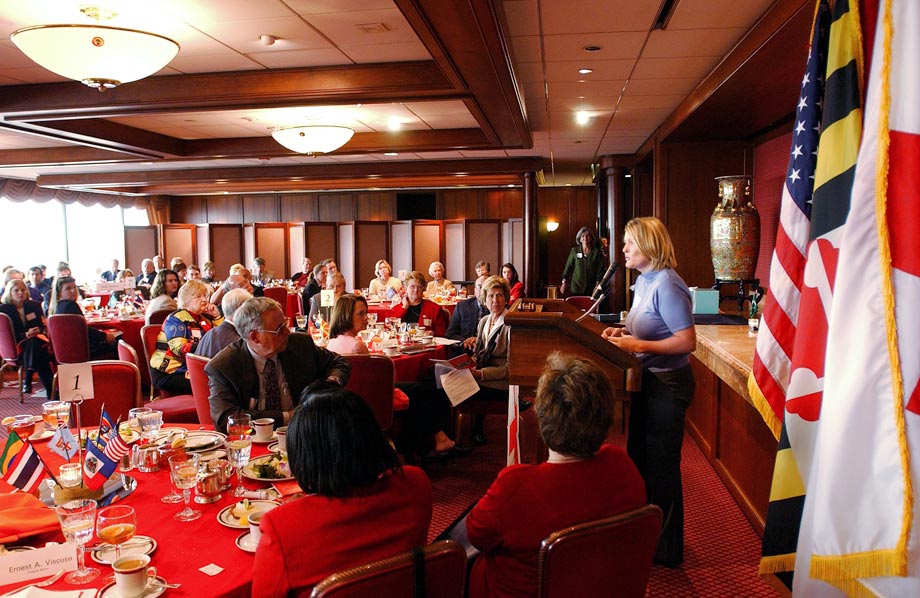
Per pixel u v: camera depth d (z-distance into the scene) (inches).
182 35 176.9
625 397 96.1
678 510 118.6
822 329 69.9
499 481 67.1
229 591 59.8
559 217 630.5
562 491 64.8
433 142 333.7
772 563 72.2
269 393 122.8
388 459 61.2
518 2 153.7
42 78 215.5
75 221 570.6
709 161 303.4
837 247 68.6
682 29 173.9
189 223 650.8
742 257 211.0
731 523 140.7
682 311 108.6
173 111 226.7
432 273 385.4
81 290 430.3
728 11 159.9
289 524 56.9
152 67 163.0
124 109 223.3
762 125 267.4
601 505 65.1
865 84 67.9
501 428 217.0
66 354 260.4
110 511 69.4
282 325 121.0
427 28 147.5
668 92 249.4
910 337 60.9
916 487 59.5
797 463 71.4
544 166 490.6
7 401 271.7
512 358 97.9
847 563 61.3
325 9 159.3
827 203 69.6
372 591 52.5
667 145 306.7
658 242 112.5
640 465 117.6
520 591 65.2
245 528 72.1
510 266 366.6
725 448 164.6
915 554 59.1
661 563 121.6
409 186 589.9
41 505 76.7
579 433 65.9
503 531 65.3
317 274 362.9
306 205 637.9
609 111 285.3
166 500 81.1
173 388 181.8
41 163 378.9
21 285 276.5
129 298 388.8
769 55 169.9
